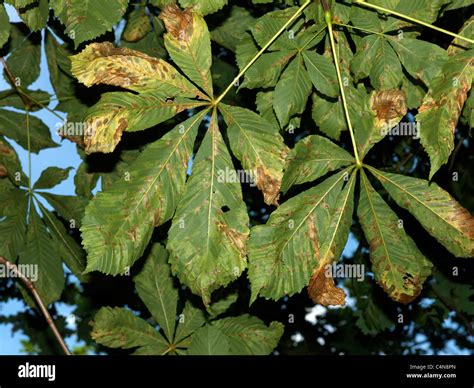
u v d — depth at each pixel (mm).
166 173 2539
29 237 3754
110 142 2496
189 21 2604
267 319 5234
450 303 4625
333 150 2633
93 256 2432
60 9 2734
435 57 2717
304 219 2535
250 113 2600
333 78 2715
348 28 2850
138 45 3836
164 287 3510
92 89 3836
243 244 2502
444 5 2734
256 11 3605
